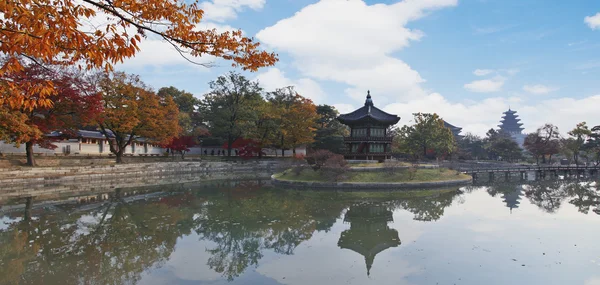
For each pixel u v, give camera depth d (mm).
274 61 8273
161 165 53000
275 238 17312
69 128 38938
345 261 13711
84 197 29188
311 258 14102
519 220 21453
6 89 7383
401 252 14844
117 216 21891
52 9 5723
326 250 15234
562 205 27844
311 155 42562
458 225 20109
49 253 14500
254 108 67750
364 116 51219
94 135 55688
